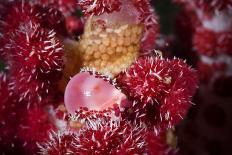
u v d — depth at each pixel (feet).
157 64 0.36
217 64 0.67
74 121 0.41
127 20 0.39
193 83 0.38
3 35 0.41
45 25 0.41
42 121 0.44
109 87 0.36
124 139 0.36
